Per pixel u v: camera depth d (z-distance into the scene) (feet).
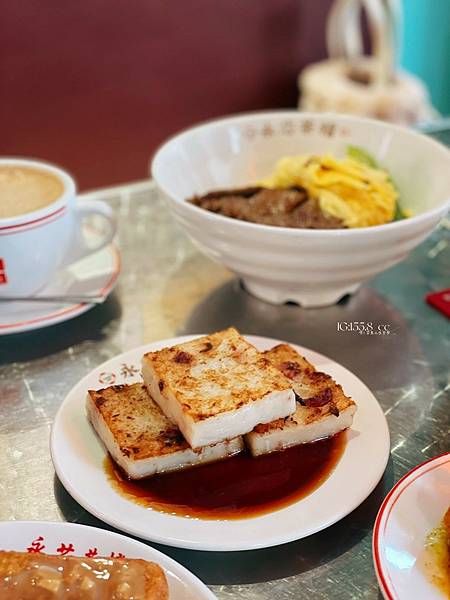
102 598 0.84
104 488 1.05
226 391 1.09
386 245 1.34
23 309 1.48
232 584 0.96
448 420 1.26
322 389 1.20
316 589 0.96
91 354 1.42
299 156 1.73
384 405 1.30
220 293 1.62
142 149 4.40
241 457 1.12
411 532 0.96
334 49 4.37
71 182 1.53
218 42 4.29
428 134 2.38
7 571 0.86
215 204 1.61
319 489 1.05
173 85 4.30
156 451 1.07
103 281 1.58
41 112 4.04
